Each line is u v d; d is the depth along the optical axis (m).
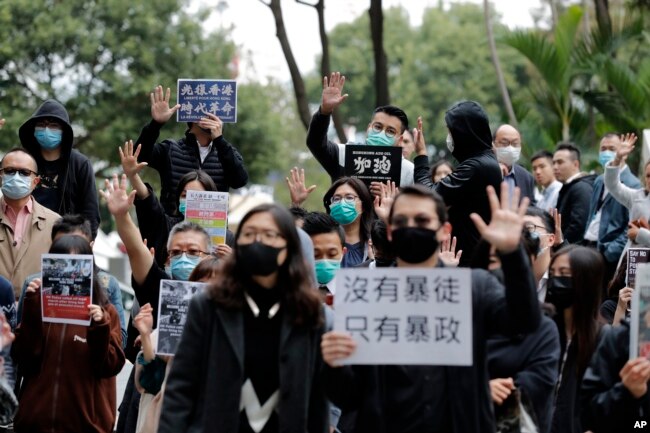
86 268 8.16
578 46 20.50
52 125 10.69
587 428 6.97
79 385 8.35
